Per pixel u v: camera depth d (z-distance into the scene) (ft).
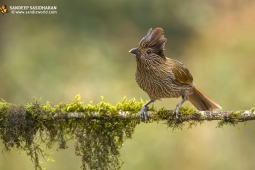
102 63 57.41
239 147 47.29
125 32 61.41
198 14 64.39
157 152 44.91
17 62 54.34
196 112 25.25
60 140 25.23
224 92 52.29
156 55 27.73
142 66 27.61
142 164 43.34
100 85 55.31
